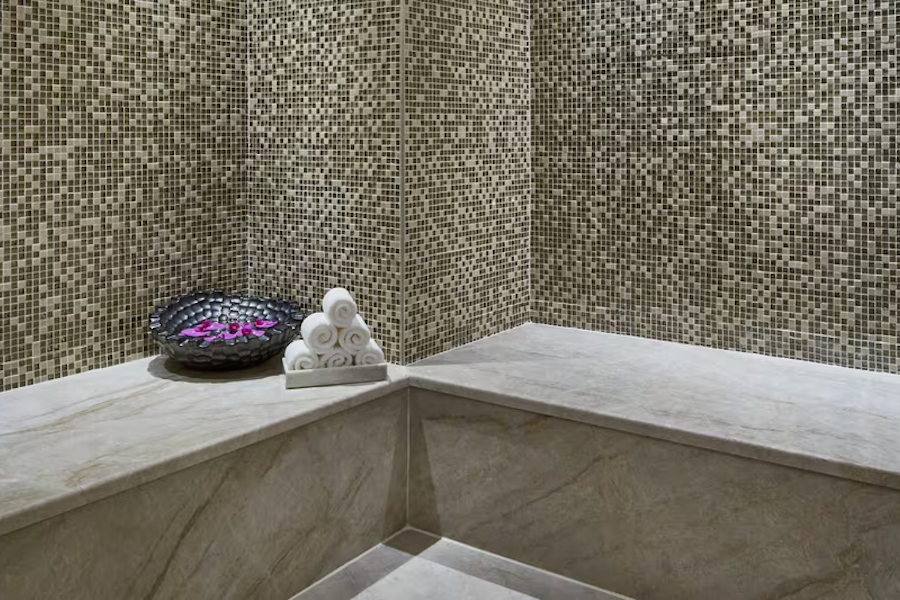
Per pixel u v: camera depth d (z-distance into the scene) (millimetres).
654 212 2562
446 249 2455
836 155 2240
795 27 2264
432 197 2385
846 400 2021
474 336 2605
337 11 2352
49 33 2068
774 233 2363
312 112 2447
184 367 2295
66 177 2137
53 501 1447
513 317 2773
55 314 2145
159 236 2391
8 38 1982
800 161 2297
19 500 1437
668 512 1909
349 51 2338
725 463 1818
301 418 1912
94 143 2195
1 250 2012
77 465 1593
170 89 2379
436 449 2252
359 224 2383
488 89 2561
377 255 2355
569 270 2752
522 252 2783
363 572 2084
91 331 2234
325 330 2139
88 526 1531
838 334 2299
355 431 2105
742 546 1826
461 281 2527
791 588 1779
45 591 1475
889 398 2033
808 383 2160
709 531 1862
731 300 2461
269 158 2572
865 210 2217
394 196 2297
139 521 1619
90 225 2207
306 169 2486
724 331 2484
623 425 1915
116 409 1930
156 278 2396
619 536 1986
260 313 2424
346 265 2432
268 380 2184
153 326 2240
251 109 2598
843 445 1735
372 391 2115
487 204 2604
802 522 1746
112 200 2256
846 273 2266
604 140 2627
